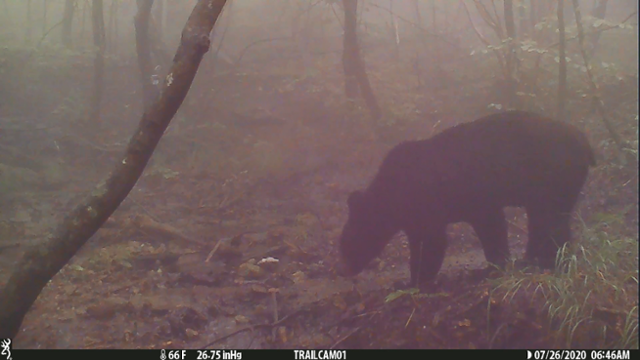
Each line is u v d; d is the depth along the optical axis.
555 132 3.83
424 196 3.96
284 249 4.52
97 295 3.89
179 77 3.11
